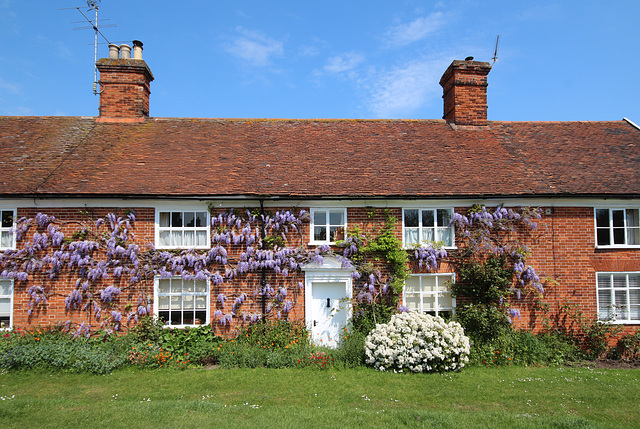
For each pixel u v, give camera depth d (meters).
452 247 10.52
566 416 6.36
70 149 11.45
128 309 9.86
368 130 13.41
